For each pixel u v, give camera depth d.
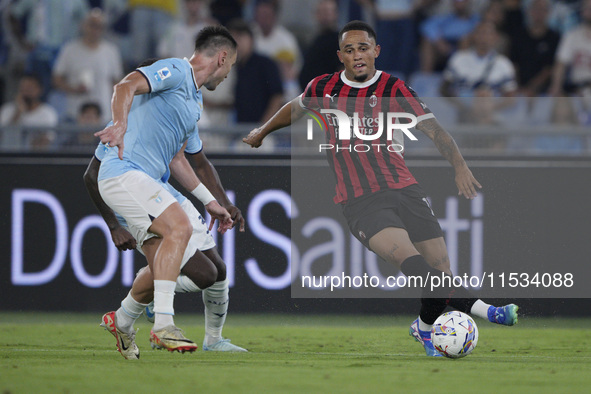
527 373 10.31
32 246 20.62
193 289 12.94
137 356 11.83
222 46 12.05
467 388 8.94
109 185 11.23
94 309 20.56
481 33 27.69
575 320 20.09
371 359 12.12
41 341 14.97
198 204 20.06
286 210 20.48
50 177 20.67
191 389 8.64
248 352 13.27
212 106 27.17
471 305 12.14
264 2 31.19
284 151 20.89
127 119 11.20
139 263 20.58
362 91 13.05
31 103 26.91
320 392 8.54
